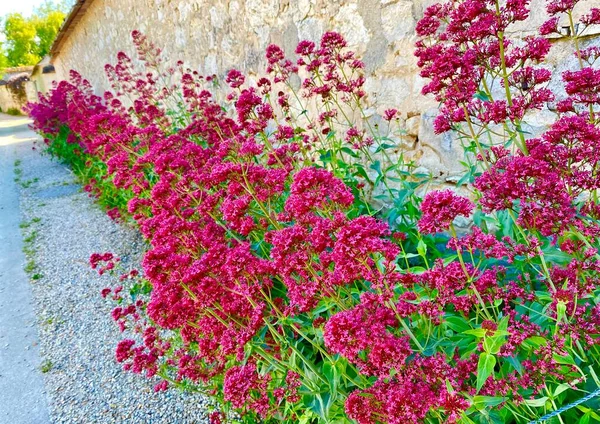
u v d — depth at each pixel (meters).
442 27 2.62
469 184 2.68
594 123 1.55
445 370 1.25
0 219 6.84
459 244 1.42
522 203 1.39
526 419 1.29
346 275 1.41
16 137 18.94
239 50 4.93
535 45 1.69
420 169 3.03
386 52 3.04
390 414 1.18
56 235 5.73
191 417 2.47
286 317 1.67
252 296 1.78
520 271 1.84
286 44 4.05
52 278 4.52
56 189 8.25
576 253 1.38
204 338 1.99
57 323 3.71
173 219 2.11
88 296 4.06
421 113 2.92
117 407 2.67
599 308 1.27
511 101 1.75
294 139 2.85
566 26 2.06
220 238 2.23
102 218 6.09
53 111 10.06
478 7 1.66
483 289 1.47
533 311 1.44
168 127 5.31
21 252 5.37
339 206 1.83
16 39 44.66
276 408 1.85
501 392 1.28
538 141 1.61
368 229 1.31
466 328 1.52
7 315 3.97
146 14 7.66
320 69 3.66
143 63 8.45
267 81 3.08
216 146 3.26
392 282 1.39
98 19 11.16
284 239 1.55
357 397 1.36
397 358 1.20
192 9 5.81
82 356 3.24
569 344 1.32
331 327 1.23
